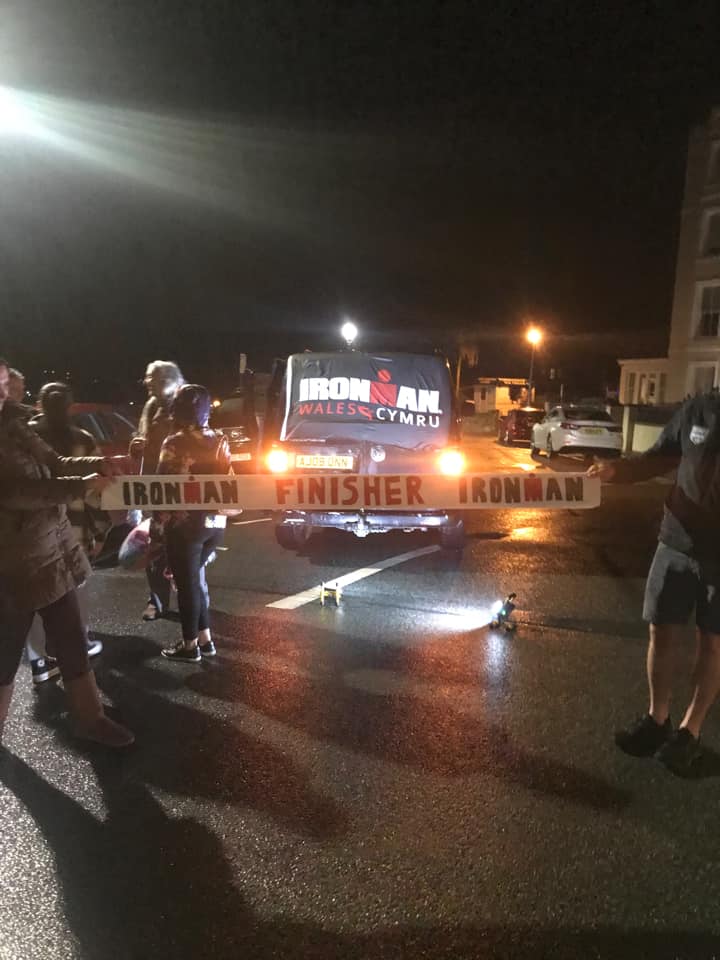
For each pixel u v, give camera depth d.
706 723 4.37
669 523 3.79
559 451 21.73
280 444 7.98
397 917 2.78
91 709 3.98
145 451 5.86
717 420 3.57
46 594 3.71
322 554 8.65
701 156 28.27
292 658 5.31
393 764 3.85
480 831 3.28
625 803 3.51
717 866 3.07
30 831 3.28
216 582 7.36
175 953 2.61
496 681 4.93
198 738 4.12
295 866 3.05
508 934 2.70
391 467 7.95
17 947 2.63
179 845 3.18
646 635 5.89
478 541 9.66
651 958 2.61
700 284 28.61
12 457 3.59
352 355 8.02
